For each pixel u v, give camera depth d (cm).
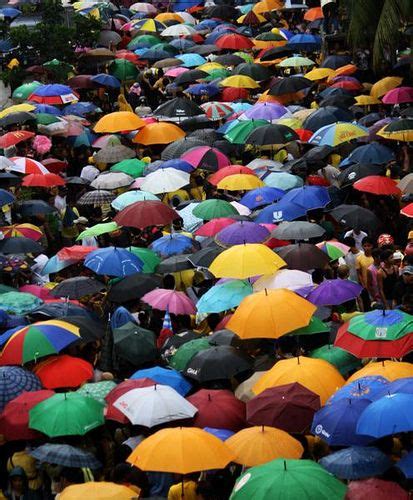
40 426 2036
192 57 5491
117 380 2355
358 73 4903
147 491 1864
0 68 6072
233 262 2628
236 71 5031
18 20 6334
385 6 4466
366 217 3044
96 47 5941
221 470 1959
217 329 2541
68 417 2036
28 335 2338
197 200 3497
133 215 3172
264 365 2331
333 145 3741
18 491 2000
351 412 1916
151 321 2656
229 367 2233
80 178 3916
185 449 1838
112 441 2134
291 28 6638
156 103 5394
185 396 2219
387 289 2866
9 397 2183
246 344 2411
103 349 2467
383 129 3784
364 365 2333
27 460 2045
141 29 6381
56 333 2355
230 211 3195
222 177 3522
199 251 2873
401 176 3597
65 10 6694
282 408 2002
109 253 2847
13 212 3553
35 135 4347
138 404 2038
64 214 3650
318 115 4075
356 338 2227
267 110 4200
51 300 2683
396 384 1934
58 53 5672
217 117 4472
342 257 2928
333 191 3506
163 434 1870
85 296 2786
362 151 3588
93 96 5400
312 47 5531
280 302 2347
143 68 5834
